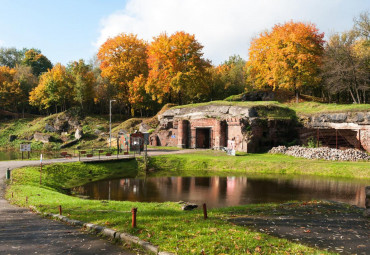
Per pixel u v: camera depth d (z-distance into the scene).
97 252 7.66
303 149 41.03
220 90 77.88
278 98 61.62
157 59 61.03
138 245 7.85
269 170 35.31
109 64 73.38
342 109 44.75
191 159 40.09
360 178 30.06
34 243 8.38
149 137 60.47
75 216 11.83
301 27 55.09
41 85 80.38
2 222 11.20
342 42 58.31
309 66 53.81
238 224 10.41
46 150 62.62
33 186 23.09
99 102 84.06
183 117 57.16
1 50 113.31
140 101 71.69
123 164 38.47
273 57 56.56
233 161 38.34
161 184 28.23
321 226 10.32
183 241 7.83
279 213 12.70
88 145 63.69
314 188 25.19
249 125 45.84
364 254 7.57
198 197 22.22
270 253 7.12
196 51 60.78
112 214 12.29
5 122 81.62
